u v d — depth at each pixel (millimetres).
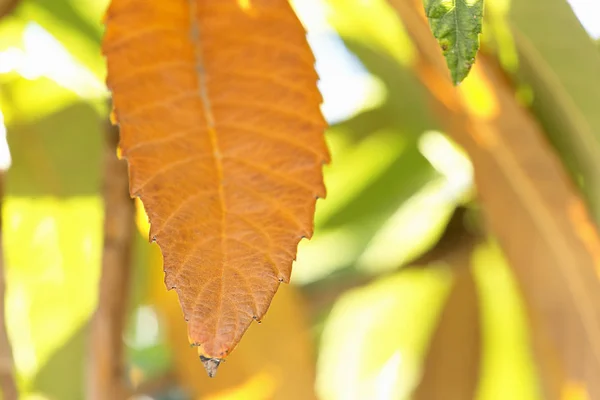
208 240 437
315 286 908
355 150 968
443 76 631
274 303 763
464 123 660
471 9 403
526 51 629
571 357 691
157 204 439
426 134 913
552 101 649
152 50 453
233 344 426
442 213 897
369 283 900
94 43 815
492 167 667
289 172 447
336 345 1121
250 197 442
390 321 1106
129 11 455
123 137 445
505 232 682
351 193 969
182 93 451
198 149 447
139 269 794
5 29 777
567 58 625
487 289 939
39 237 810
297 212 442
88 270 815
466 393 938
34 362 797
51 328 806
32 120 803
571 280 679
